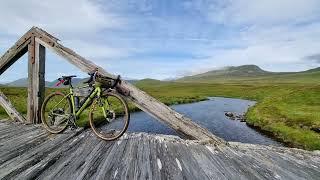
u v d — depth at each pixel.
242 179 1.92
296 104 18.12
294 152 2.76
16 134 2.89
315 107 16.20
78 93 2.75
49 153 2.28
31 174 1.83
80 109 2.75
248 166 2.21
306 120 11.94
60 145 2.51
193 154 2.39
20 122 3.48
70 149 2.39
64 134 2.88
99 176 1.82
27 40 3.29
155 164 2.09
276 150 2.75
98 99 2.60
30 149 2.38
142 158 2.21
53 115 2.90
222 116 16.75
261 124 13.04
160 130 11.71
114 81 2.73
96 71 2.61
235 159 2.37
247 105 25.20
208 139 2.75
